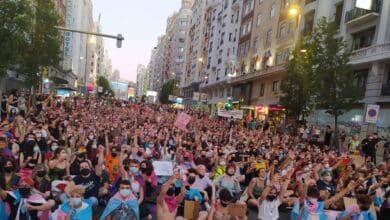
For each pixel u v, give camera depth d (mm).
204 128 22969
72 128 14984
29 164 8531
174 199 7113
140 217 8195
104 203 8805
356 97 21203
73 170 8953
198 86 81500
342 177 11828
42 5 23531
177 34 129500
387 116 23344
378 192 10008
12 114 19750
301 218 7227
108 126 17312
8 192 6215
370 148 18422
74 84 91812
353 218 7727
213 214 6676
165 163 10766
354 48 27969
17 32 16891
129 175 8500
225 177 9703
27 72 24203
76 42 92688
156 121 25859
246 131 24141
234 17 61500
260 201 8539
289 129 27984
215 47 68812
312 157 14125
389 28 24281
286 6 41188
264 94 44344
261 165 12398
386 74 24281
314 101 23484
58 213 6449
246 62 52719
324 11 32531
